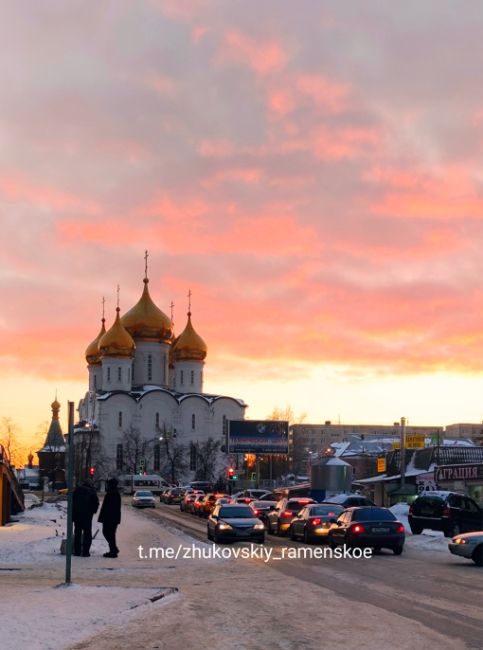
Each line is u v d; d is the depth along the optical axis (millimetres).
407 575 20969
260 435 98500
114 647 11812
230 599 16609
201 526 46281
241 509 34031
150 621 13969
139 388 132875
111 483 26359
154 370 134500
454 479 56406
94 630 13039
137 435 126875
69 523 17922
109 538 26078
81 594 16547
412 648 11766
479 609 15328
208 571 22172
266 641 12320
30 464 162250
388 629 13258
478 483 54156
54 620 13656
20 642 11914
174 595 16906
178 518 56719
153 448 128250
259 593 17547
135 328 134125
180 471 127750
